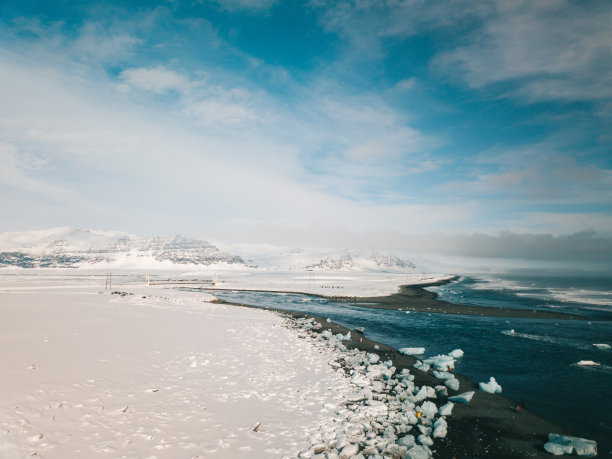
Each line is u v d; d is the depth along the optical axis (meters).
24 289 70.56
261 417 11.89
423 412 13.62
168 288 91.25
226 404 12.58
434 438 11.76
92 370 13.51
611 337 29.83
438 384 17.45
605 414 14.09
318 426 11.66
